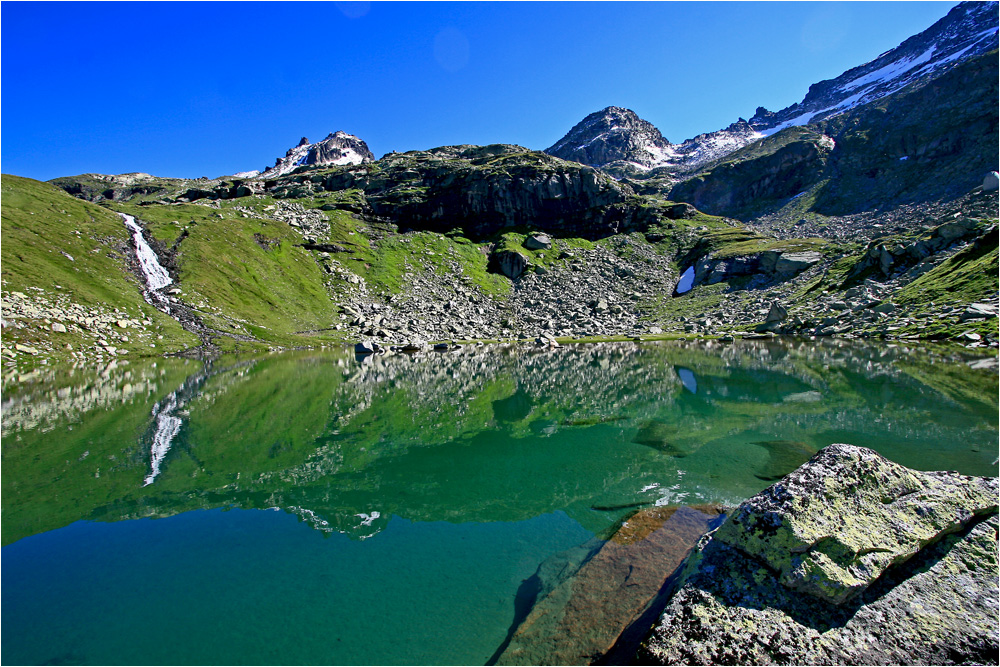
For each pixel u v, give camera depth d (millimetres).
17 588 10094
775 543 8180
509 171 178625
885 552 7934
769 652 6988
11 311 57469
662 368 44219
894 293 70125
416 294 118438
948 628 7066
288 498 15312
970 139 171000
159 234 99438
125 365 54000
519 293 129500
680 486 16156
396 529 13117
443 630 8852
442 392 35625
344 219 154875
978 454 17250
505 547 12062
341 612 9344
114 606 9469
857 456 9180
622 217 173750
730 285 114125
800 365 41156
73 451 20188
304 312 97250
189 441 21891
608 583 10000
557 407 29125
